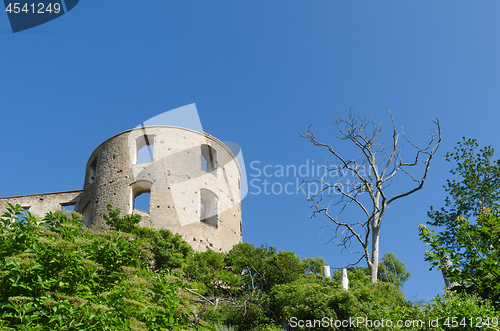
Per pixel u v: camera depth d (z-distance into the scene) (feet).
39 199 142.82
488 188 77.10
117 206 111.86
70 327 27.12
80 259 32.63
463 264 37.99
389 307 56.54
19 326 25.76
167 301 33.58
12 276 28.84
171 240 90.58
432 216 78.33
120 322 29.19
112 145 124.36
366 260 72.43
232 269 87.10
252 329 57.57
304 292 58.08
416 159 75.61
